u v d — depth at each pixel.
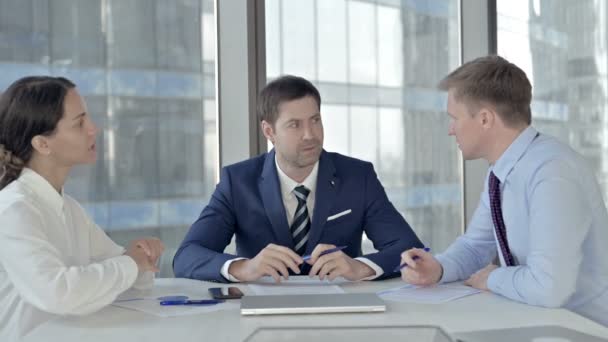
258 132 3.29
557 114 3.87
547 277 1.49
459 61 3.78
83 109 1.75
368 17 3.58
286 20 3.40
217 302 1.57
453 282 1.84
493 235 1.95
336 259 1.83
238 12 3.26
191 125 3.26
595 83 3.90
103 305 1.48
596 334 1.23
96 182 3.10
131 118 3.16
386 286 1.81
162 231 3.23
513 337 1.19
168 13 3.21
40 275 1.45
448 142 3.78
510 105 1.72
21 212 1.55
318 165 2.29
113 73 3.12
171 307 1.52
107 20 3.11
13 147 1.69
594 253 1.66
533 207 1.60
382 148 3.64
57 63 3.03
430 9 3.71
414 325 1.31
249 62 3.27
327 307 1.43
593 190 1.66
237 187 2.30
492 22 3.73
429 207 3.75
